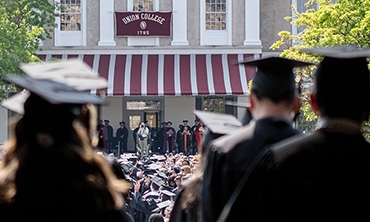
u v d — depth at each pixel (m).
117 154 59.47
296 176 5.48
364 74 5.86
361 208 5.50
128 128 63.91
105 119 63.75
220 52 63.53
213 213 7.29
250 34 63.72
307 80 29.61
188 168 21.20
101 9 63.25
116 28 63.03
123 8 63.59
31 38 52.41
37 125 5.40
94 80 5.86
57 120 5.43
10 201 5.33
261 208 5.49
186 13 63.59
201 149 9.10
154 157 42.69
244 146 7.25
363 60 5.94
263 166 5.58
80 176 5.39
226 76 61.91
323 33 36.84
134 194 23.09
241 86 61.22
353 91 5.77
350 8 36.78
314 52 6.25
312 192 5.46
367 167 5.57
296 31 64.69
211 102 63.75
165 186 24.97
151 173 32.06
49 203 5.32
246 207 5.61
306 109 31.53
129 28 62.97
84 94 5.61
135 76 61.53
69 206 5.34
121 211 5.59
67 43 63.28
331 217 5.47
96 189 5.41
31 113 5.42
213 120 9.17
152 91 60.50
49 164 5.36
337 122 5.73
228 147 7.29
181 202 9.20
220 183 7.29
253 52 63.62
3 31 50.28
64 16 63.31
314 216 5.46
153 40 63.25
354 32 35.38
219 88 60.94
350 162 5.57
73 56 62.94
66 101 5.39
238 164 7.19
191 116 64.00
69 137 5.45
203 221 7.38
